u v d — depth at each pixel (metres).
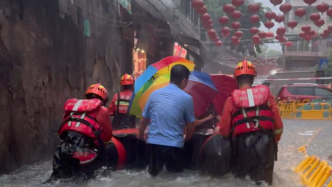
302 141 9.06
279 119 4.41
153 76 5.41
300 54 45.19
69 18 8.05
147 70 5.46
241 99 4.38
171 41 16.81
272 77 39.50
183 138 4.66
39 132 6.61
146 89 5.39
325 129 12.02
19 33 6.01
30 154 6.27
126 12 12.82
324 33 22.11
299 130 11.71
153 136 4.59
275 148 4.61
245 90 4.44
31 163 6.27
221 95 5.76
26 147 6.14
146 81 5.40
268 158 4.28
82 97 8.77
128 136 5.26
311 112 17.22
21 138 5.97
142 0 13.19
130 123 7.53
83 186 4.27
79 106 4.61
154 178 4.60
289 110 17.78
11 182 4.78
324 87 20.16
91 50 9.44
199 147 5.03
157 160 4.61
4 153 5.44
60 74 7.55
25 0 6.22
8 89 5.63
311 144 8.47
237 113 4.40
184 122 4.68
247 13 30.70
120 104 7.53
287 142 8.91
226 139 4.64
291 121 15.74
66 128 4.52
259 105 4.34
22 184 4.64
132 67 13.80
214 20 33.22
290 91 20.39
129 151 5.25
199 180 4.51
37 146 6.53
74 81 8.28
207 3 33.78
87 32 9.05
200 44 16.86
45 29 6.93
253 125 4.31
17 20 5.96
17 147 5.84
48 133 6.98
